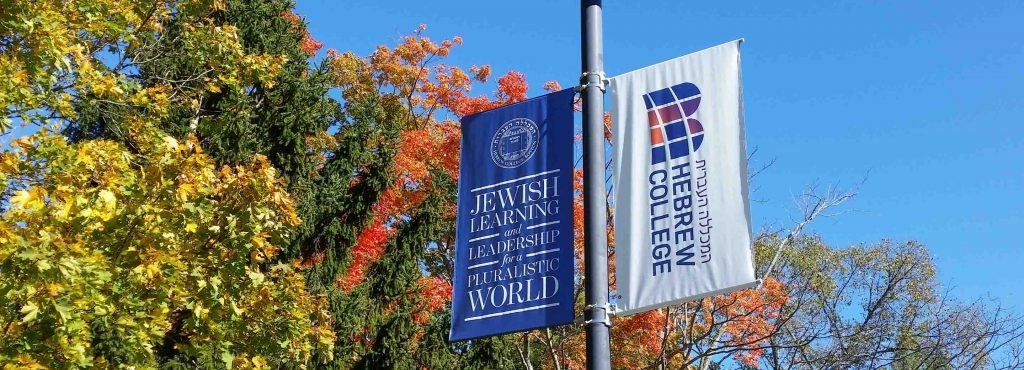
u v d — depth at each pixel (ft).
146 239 33.50
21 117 35.65
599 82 26.18
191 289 36.88
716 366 77.00
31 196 30.32
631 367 74.64
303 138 57.72
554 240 25.67
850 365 68.69
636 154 26.73
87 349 33.58
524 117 27.84
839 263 77.36
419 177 75.31
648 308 24.71
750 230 24.56
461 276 26.78
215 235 36.73
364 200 60.34
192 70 52.11
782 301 70.85
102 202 31.73
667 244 25.22
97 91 39.99
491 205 27.20
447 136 85.46
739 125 25.88
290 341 40.34
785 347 66.64
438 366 58.08
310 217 55.42
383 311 60.03
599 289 23.72
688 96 26.81
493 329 25.53
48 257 28.55
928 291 74.64
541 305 25.09
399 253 60.85
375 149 62.44
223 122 51.80
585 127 25.75
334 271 58.18
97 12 40.98
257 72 50.24
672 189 25.86
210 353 38.65
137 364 34.30
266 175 37.27
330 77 64.03
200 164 35.86
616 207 26.32
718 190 25.30
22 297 29.43
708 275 24.39
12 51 37.11
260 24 60.90
